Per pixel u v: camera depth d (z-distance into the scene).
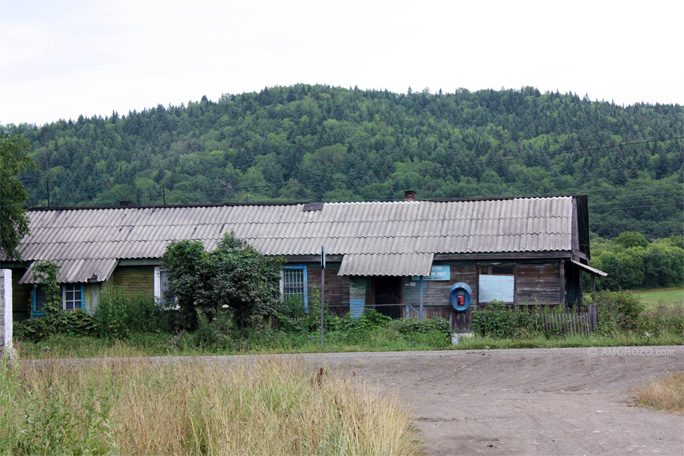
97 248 29.89
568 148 102.88
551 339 21.84
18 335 25.48
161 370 11.30
